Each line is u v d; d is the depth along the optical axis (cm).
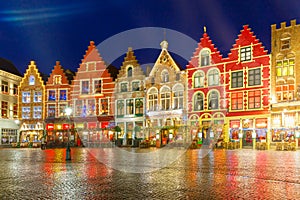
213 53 4438
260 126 3966
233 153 2886
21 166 1695
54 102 5512
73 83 5478
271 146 3819
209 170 1476
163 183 1107
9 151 3541
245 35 4209
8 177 1263
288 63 3884
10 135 5453
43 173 1388
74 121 5316
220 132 4209
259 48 4088
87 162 1923
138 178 1230
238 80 4212
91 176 1290
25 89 5638
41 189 1002
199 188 1009
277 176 1269
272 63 3975
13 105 5588
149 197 880
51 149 4069
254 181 1145
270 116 3894
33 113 5572
